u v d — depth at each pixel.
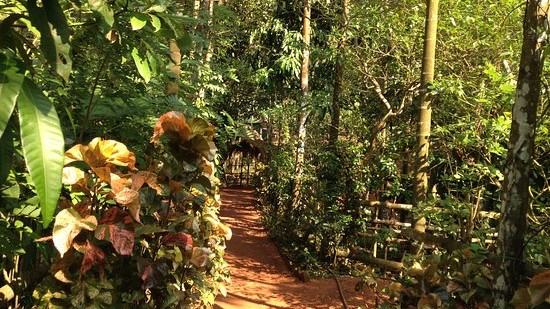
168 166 1.94
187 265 2.11
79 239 1.54
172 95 3.28
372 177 7.27
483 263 2.53
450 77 4.74
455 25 5.32
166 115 1.93
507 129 3.96
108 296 1.58
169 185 1.90
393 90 7.82
